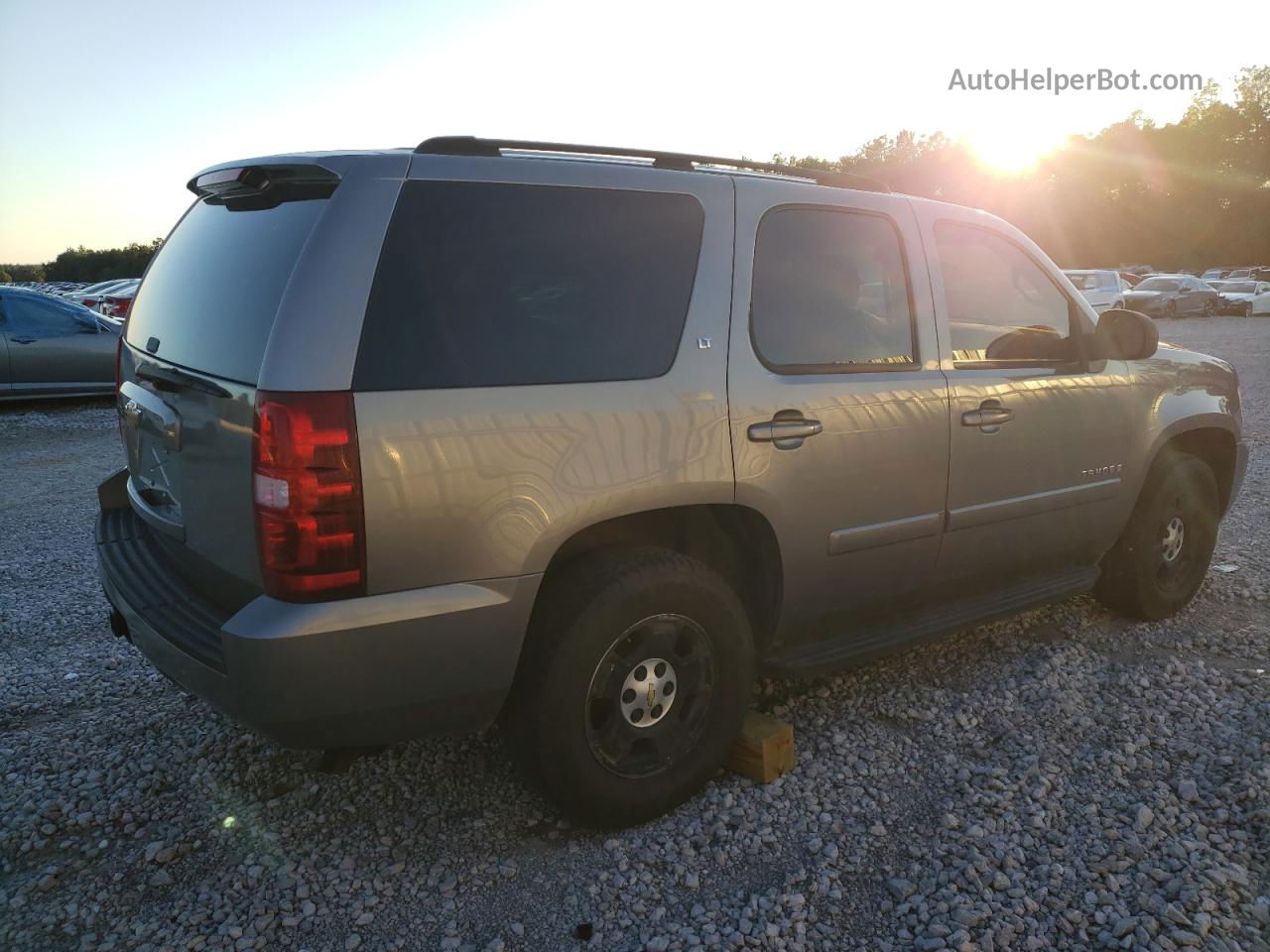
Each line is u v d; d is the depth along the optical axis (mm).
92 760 3299
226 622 2418
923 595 3615
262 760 3289
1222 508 4855
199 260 2979
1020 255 3957
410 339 2436
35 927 2492
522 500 2531
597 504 2650
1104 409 4023
